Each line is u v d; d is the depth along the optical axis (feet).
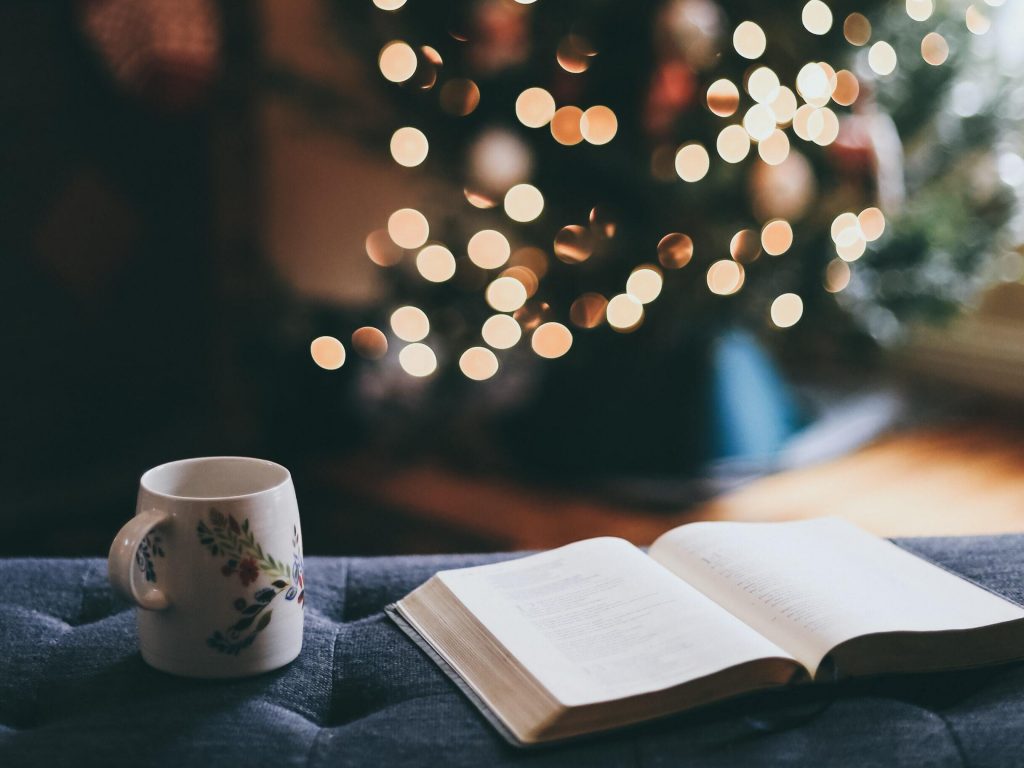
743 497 8.98
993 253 11.46
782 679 3.22
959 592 3.48
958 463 9.90
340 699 3.32
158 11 8.48
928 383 12.40
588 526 8.47
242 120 9.64
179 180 9.29
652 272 8.50
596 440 9.45
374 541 8.13
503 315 8.95
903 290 11.02
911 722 3.16
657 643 3.26
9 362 8.39
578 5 7.98
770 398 10.12
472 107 8.38
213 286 9.64
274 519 3.26
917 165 10.90
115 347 9.09
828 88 8.24
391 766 3.04
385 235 9.64
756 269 9.02
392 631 3.51
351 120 9.52
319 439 10.05
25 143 8.22
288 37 10.44
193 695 3.24
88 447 9.00
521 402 10.19
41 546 8.09
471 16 8.09
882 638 3.30
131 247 9.07
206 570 3.22
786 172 8.41
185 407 9.68
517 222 8.75
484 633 3.34
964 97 11.01
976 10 10.28
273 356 9.98
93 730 3.12
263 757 3.06
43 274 8.50
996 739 3.11
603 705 3.10
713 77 8.18
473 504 8.94
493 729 3.14
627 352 9.34
